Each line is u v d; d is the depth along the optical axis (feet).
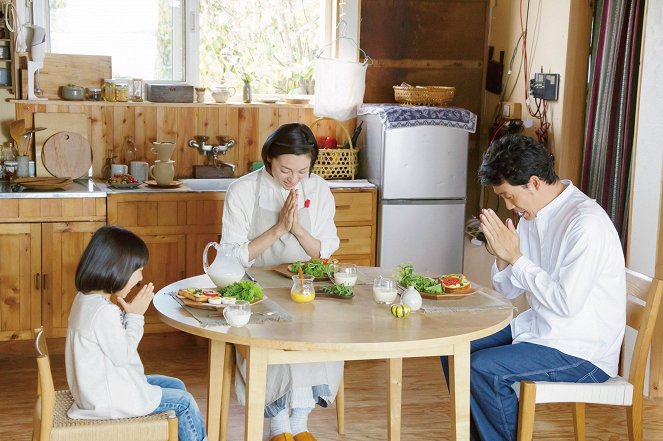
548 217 9.59
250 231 10.88
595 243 9.02
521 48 16.02
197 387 13.24
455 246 15.72
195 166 15.75
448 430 11.84
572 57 14.47
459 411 8.86
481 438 9.44
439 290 9.36
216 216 14.53
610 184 13.89
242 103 16.02
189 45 16.06
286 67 16.89
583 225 9.06
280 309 8.75
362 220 15.29
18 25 14.75
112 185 14.37
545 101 15.19
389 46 16.78
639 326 9.43
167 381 9.19
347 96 16.05
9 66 14.99
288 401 9.98
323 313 8.77
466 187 15.71
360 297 9.46
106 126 15.48
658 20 12.55
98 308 7.98
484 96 17.24
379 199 15.29
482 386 9.24
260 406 8.30
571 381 9.32
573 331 9.30
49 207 13.71
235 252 9.84
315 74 16.03
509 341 10.11
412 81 16.97
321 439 11.43
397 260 15.49
